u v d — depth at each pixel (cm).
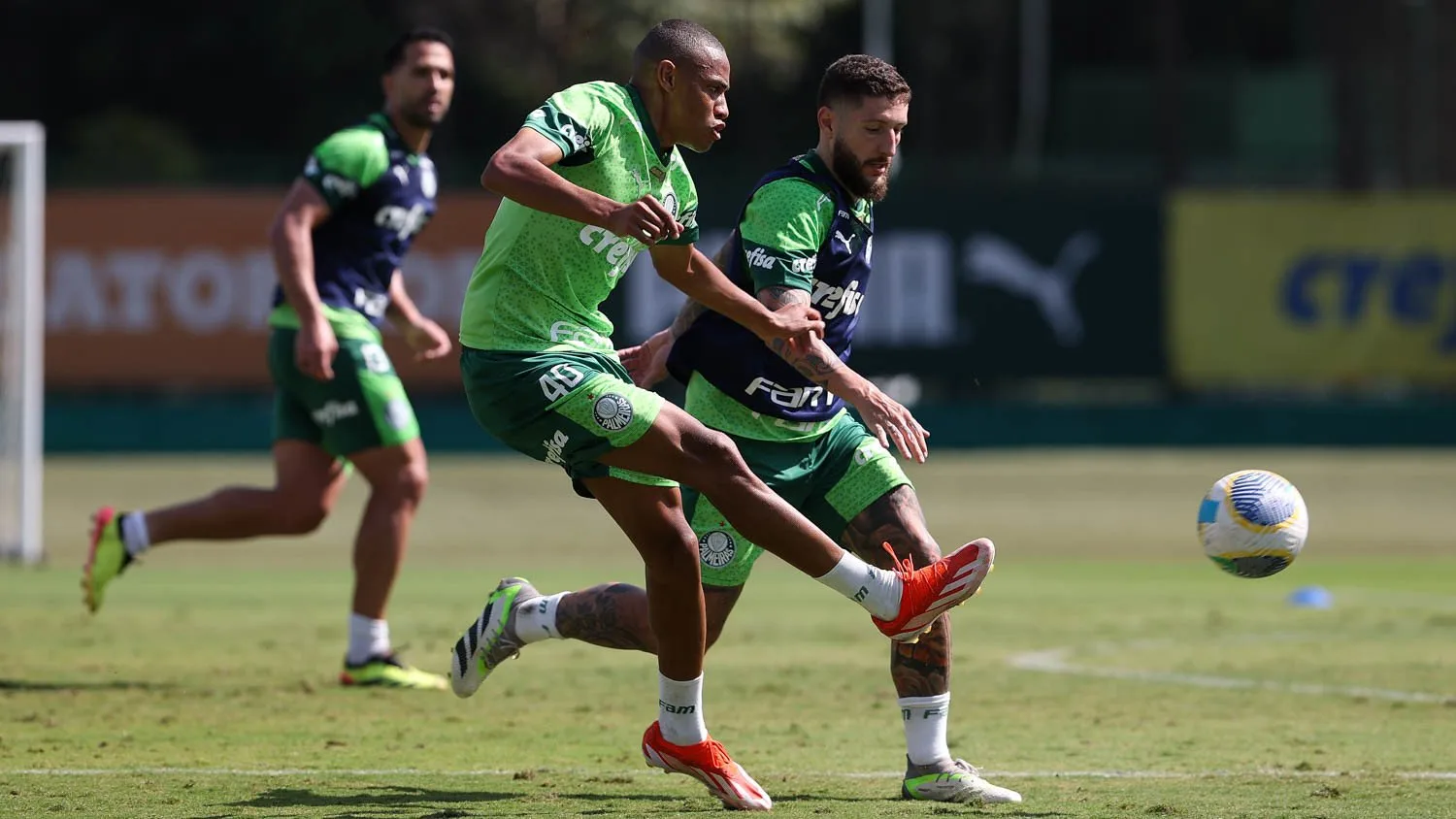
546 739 2373
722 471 1761
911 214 7138
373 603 2908
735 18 12950
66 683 2883
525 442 1825
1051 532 6712
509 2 13362
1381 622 4050
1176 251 7206
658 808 1834
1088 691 2894
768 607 4481
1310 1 17512
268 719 2531
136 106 15875
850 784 2027
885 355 7150
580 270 1819
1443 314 7238
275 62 15675
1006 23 16100
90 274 7081
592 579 5097
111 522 2909
